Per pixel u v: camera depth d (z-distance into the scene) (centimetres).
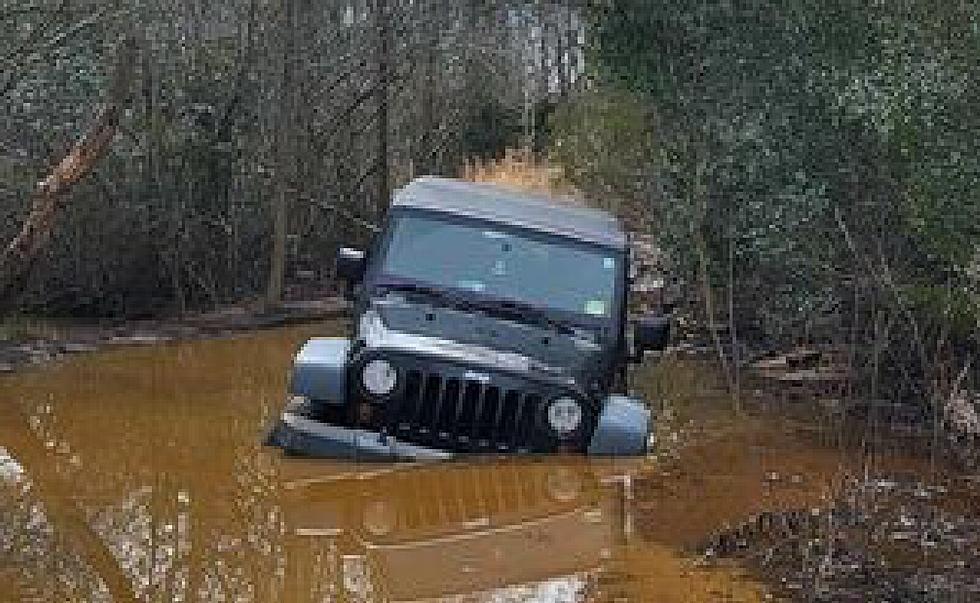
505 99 2600
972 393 884
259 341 1252
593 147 1473
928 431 880
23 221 1370
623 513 627
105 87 1419
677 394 1002
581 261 812
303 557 545
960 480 752
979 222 822
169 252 1517
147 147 1513
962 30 834
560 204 922
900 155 847
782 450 802
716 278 1167
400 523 595
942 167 821
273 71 1667
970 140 819
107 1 1380
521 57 2623
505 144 2567
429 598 498
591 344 766
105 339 1215
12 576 511
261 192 1677
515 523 604
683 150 1069
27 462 707
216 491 643
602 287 803
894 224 904
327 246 1867
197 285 1576
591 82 1377
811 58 905
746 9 959
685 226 1141
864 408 947
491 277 796
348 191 1942
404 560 543
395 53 1972
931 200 830
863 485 714
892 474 755
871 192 892
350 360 707
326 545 563
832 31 892
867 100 822
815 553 589
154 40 1552
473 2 2267
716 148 1015
